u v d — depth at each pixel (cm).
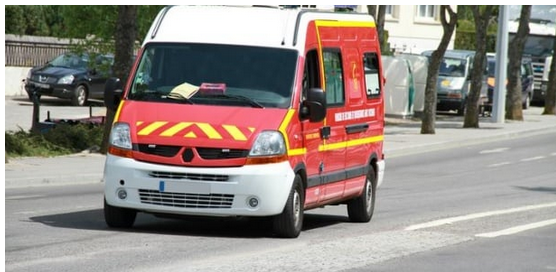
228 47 2253
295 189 2180
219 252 1938
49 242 1984
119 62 4203
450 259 1958
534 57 9650
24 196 2956
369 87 2645
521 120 7469
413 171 4356
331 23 2428
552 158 5062
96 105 7050
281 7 2348
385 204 3098
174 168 2095
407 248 2069
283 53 2248
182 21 2300
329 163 2370
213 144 2097
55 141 4306
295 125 2184
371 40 2681
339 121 2425
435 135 5950
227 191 2094
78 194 3078
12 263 1723
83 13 5291
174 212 2111
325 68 2359
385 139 5600
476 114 6638
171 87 2209
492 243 2198
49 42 7775
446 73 7825
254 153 2100
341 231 2392
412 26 10288
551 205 3075
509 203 3159
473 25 11069
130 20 4197
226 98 2184
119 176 2120
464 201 3216
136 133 2125
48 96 7212
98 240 2036
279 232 2178
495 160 4922
